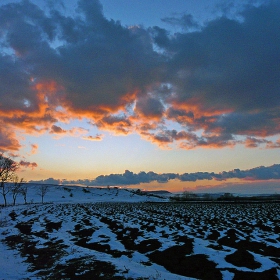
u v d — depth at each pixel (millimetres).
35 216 32969
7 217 34156
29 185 143375
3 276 10000
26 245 15734
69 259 11852
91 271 9836
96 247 15570
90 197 122938
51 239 17422
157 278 8820
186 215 34562
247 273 9578
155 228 20906
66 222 26109
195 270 10586
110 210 42438
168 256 12453
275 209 45500
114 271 9656
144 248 14656
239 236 17500
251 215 33688
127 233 19438
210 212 39812
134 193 148000
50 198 110000
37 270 10734
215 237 17250
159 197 135000
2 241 17688
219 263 10930
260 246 14289
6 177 56750
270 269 9898
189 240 15391
